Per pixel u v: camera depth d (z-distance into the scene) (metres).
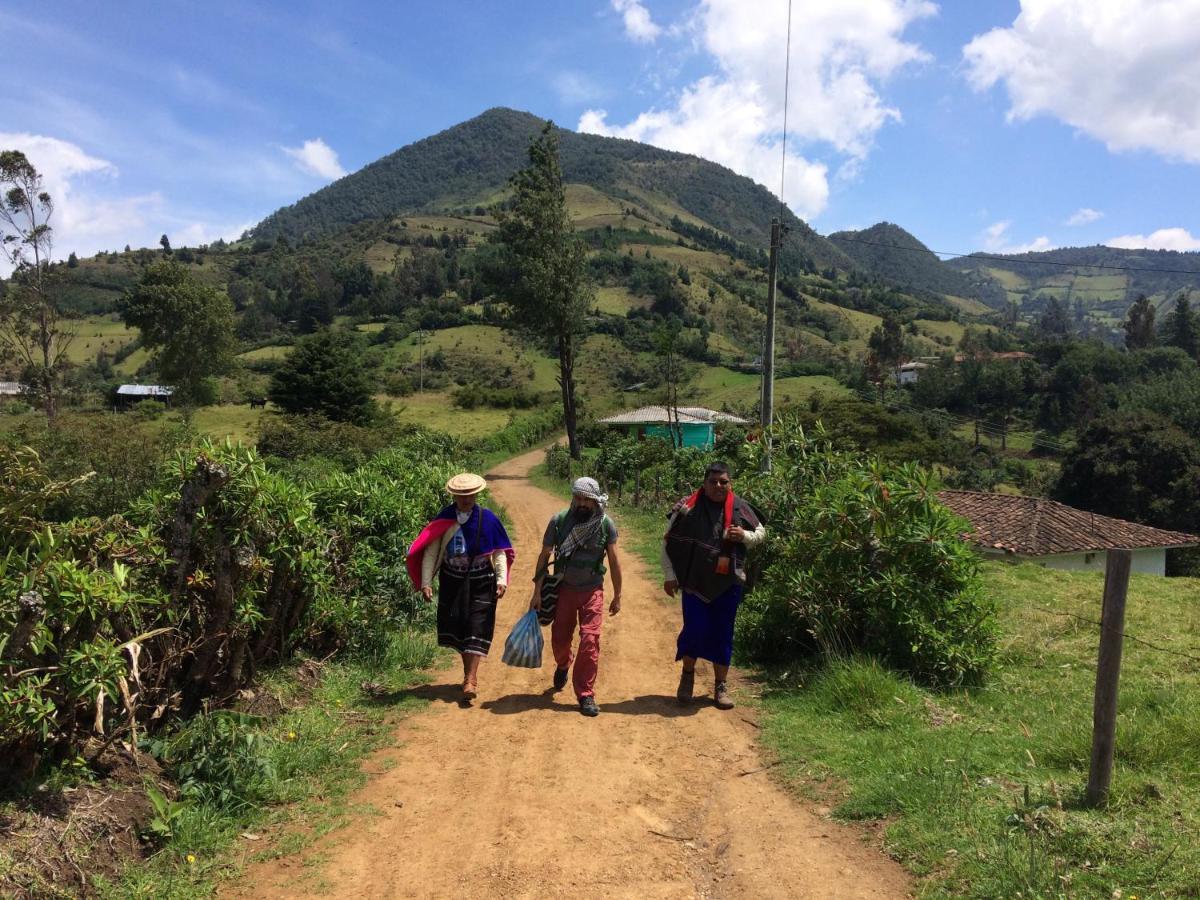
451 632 5.89
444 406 76.25
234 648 4.96
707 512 5.77
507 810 4.10
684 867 3.53
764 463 9.45
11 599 3.37
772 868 3.48
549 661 7.20
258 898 3.28
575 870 3.49
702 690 6.29
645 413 52.53
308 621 6.14
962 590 6.30
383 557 7.59
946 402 75.19
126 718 3.95
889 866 3.44
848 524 6.57
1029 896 2.97
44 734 3.29
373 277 144.75
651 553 14.30
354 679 6.26
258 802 4.12
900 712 5.29
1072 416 66.75
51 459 12.61
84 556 4.25
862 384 78.62
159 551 4.44
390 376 88.75
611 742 5.06
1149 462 41.22
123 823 3.54
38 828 3.21
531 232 40.56
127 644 3.78
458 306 125.62
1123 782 3.87
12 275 34.34
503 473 42.06
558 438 66.00
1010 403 72.31
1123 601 3.64
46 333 34.88
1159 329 104.00
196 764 4.11
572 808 4.12
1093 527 23.55
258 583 5.22
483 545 5.94
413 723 5.41
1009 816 3.62
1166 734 4.48
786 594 6.86
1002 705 5.59
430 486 10.48
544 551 5.98
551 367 97.69
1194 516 39.62
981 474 51.66
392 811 4.10
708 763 4.73
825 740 4.94
